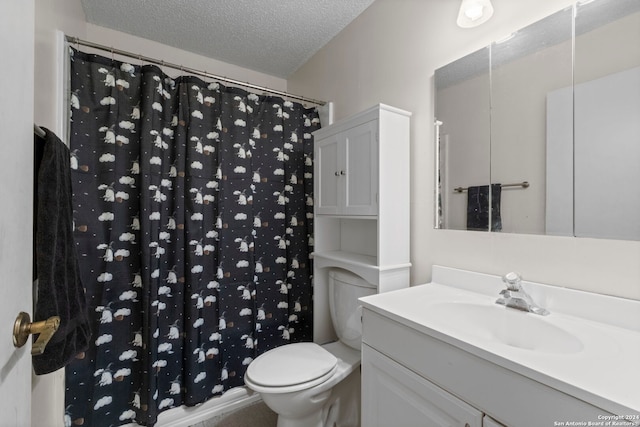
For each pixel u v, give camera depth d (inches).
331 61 77.4
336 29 73.1
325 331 71.9
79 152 53.4
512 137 42.0
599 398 20.3
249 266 69.3
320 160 68.7
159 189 59.6
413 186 55.7
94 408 53.3
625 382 21.8
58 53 48.6
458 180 48.6
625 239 32.4
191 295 61.5
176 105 63.8
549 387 22.8
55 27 48.1
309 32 74.1
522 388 24.3
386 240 52.2
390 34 60.5
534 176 39.7
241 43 78.5
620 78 32.6
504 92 42.8
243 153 69.4
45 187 31.3
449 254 49.8
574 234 36.1
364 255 66.4
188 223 62.4
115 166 56.2
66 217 36.8
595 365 24.1
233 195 68.1
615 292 33.1
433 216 52.3
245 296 68.9
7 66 18.2
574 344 30.4
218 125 66.5
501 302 39.5
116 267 56.1
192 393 60.6
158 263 59.0
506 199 42.6
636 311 31.3
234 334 67.6
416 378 33.6
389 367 37.2
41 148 33.6
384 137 52.2
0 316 17.0
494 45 43.8
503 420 25.5
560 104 37.2
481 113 45.5
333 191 64.0
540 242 39.2
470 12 43.8
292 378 48.5
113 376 55.1
